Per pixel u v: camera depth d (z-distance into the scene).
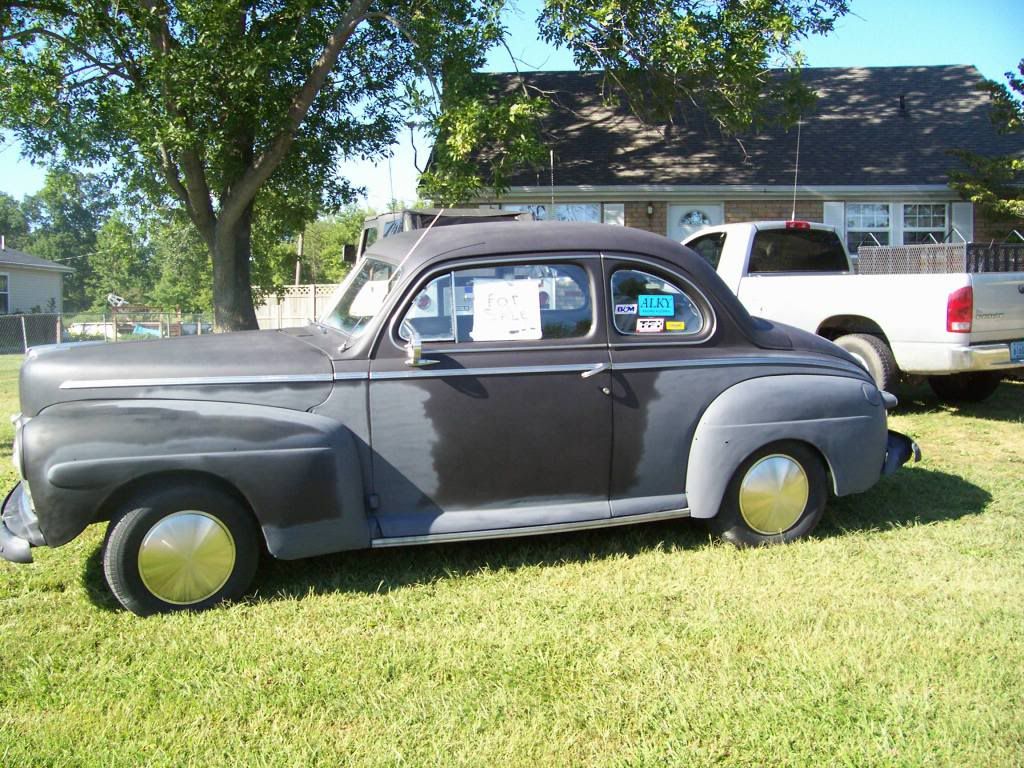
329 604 3.91
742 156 16.41
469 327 4.19
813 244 9.23
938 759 2.69
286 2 14.92
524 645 3.47
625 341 4.36
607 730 2.87
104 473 3.61
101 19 13.89
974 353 7.21
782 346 4.72
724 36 13.81
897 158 16.23
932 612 3.76
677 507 4.46
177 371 3.91
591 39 14.52
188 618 3.75
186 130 13.88
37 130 15.75
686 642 3.49
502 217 10.77
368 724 2.93
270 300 25.97
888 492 5.64
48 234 83.62
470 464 4.16
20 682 3.23
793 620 3.67
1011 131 15.15
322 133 16.72
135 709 3.02
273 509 3.81
